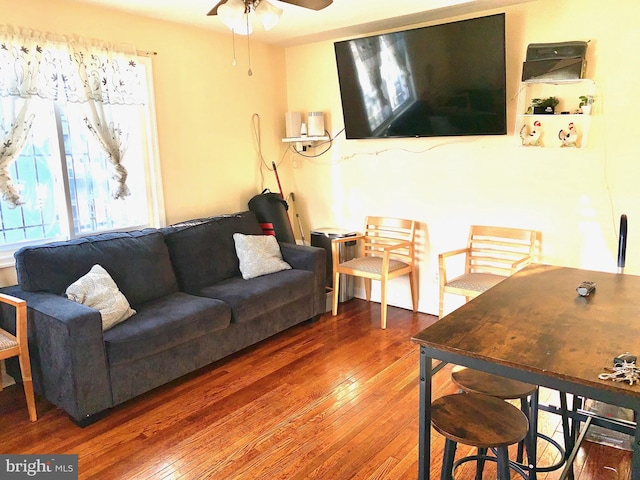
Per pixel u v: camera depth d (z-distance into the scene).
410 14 3.60
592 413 2.23
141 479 2.13
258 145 4.56
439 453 2.28
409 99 3.83
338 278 4.15
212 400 2.80
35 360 2.66
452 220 3.95
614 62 3.10
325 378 3.04
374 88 3.99
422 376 1.60
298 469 2.19
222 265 3.71
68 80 3.12
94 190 3.47
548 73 3.17
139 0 3.15
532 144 3.45
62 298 2.70
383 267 3.78
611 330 1.63
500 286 2.18
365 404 2.73
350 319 4.07
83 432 2.49
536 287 2.15
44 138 3.19
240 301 3.23
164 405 2.75
